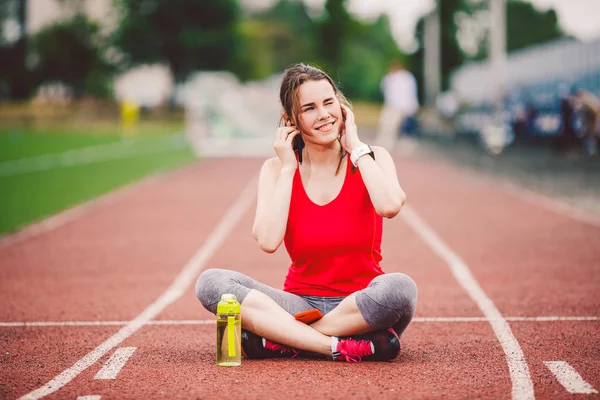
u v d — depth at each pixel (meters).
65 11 75.62
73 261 9.77
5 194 18.08
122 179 21.72
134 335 6.03
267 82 113.81
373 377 4.74
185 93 82.06
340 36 113.69
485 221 13.02
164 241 11.35
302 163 5.32
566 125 26.19
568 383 4.60
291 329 5.04
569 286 7.84
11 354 5.45
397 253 10.23
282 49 136.50
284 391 4.48
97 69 77.56
